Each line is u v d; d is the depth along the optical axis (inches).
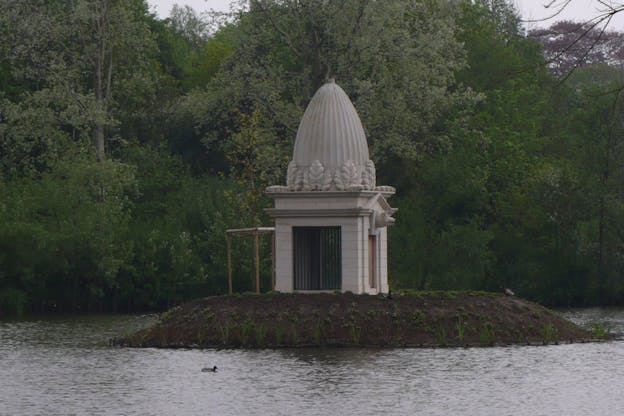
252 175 4682.6
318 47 4926.2
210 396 2233.0
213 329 3073.3
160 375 2508.6
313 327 3029.0
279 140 4980.3
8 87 5433.1
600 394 2235.5
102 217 4650.6
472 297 3223.4
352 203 3233.3
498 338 3058.6
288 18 4950.8
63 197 4736.7
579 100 5679.1
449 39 4968.0
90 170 4692.4
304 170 3292.3
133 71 5334.6
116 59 5260.8
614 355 2815.0
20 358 2864.2
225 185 5137.8
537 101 5999.0
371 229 3294.8
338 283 3307.1
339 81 4960.6
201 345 3029.0
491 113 5861.2
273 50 5128.0
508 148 5531.5
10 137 5088.6
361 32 4867.1
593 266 5093.5
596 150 5078.7
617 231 5064.0
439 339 3002.0
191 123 5797.2
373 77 5068.9
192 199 5098.4
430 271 4968.0
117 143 5772.6
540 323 3184.1
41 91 4842.5
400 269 4921.3
